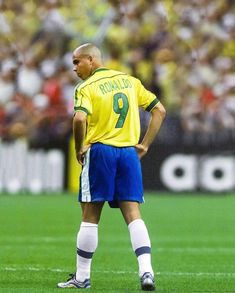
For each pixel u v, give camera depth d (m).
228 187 71.12
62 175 71.62
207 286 26.03
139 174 24.11
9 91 75.00
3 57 76.75
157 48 77.06
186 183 71.25
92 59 24.41
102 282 26.69
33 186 71.69
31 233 44.56
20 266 31.27
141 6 78.06
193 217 54.28
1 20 78.19
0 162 71.62
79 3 78.81
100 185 23.80
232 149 71.00
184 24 78.38
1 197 68.06
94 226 24.41
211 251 37.38
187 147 71.06
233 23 79.31
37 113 72.62
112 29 77.38
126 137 24.09
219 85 76.44
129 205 23.91
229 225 49.72
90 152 23.89
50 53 77.25
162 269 31.03
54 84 74.25
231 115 74.88
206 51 77.94
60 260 33.34
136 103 24.45
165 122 71.12
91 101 23.83
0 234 44.06
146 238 23.56
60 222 50.22
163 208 60.12
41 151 71.69
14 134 72.12
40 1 79.06
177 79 76.00
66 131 71.69
